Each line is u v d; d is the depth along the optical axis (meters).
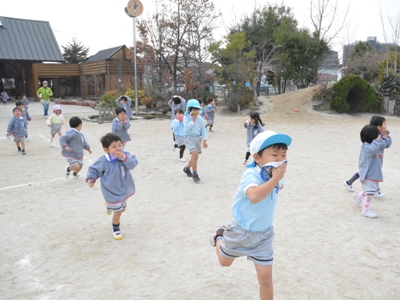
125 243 4.89
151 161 9.84
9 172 8.72
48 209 6.23
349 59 34.66
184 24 25.58
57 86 38.41
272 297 3.19
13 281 4.00
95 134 14.72
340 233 5.11
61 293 3.76
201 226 5.43
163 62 27.08
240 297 3.64
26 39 31.31
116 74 31.59
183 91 24.14
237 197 3.10
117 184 4.89
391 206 6.18
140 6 20.03
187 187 7.42
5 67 31.70
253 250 3.13
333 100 20.36
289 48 28.27
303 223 5.47
